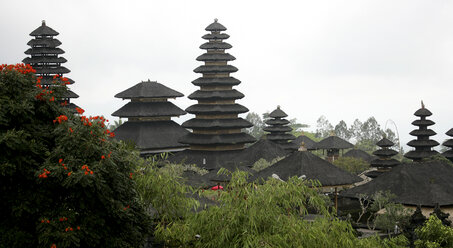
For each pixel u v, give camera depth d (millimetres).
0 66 29031
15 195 26609
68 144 27484
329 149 137875
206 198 49562
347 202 85000
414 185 69938
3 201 26547
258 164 101500
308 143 150375
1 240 26156
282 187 33875
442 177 72000
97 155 27953
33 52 122812
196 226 33562
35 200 26625
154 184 35125
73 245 26672
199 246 32906
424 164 74000
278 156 112562
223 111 125875
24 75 29703
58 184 27078
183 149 134375
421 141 114438
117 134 133000
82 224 26969
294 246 31500
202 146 126000
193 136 126625
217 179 76938
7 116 27578
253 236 31312
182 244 34062
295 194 33781
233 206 33125
